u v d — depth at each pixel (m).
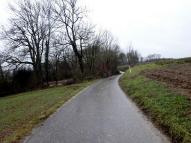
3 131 10.37
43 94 25.08
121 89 20.69
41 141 7.78
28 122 10.97
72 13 44.28
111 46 71.94
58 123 10.01
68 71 51.06
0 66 38.66
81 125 9.34
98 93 19.33
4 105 21.53
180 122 7.71
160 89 14.04
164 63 50.03
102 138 7.57
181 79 18.52
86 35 46.50
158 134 7.51
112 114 10.82
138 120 9.38
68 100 16.95
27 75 42.34
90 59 53.25
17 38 38.53
